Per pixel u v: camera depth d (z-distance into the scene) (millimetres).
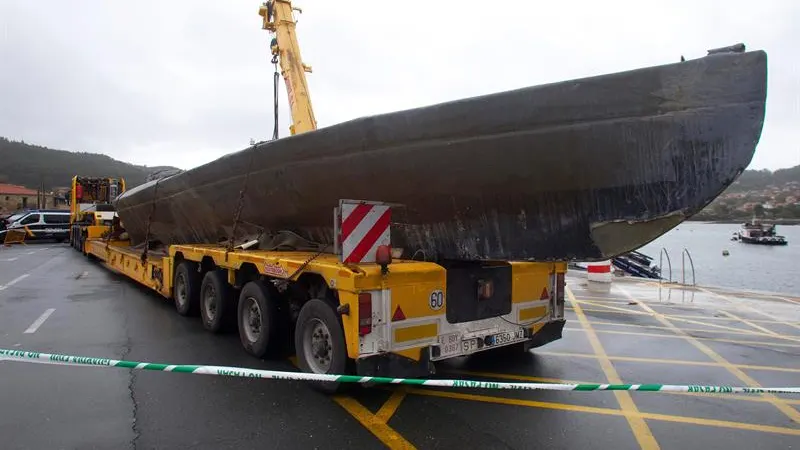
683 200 3477
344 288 4008
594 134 3594
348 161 4746
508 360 5656
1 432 3590
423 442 3512
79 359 3594
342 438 3557
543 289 5199
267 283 5500
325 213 5449
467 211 4289
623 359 5754
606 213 3723
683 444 3541
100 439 3496
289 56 9195
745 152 3268
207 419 3857
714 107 3311
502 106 3838
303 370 4582
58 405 4098
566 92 3646
